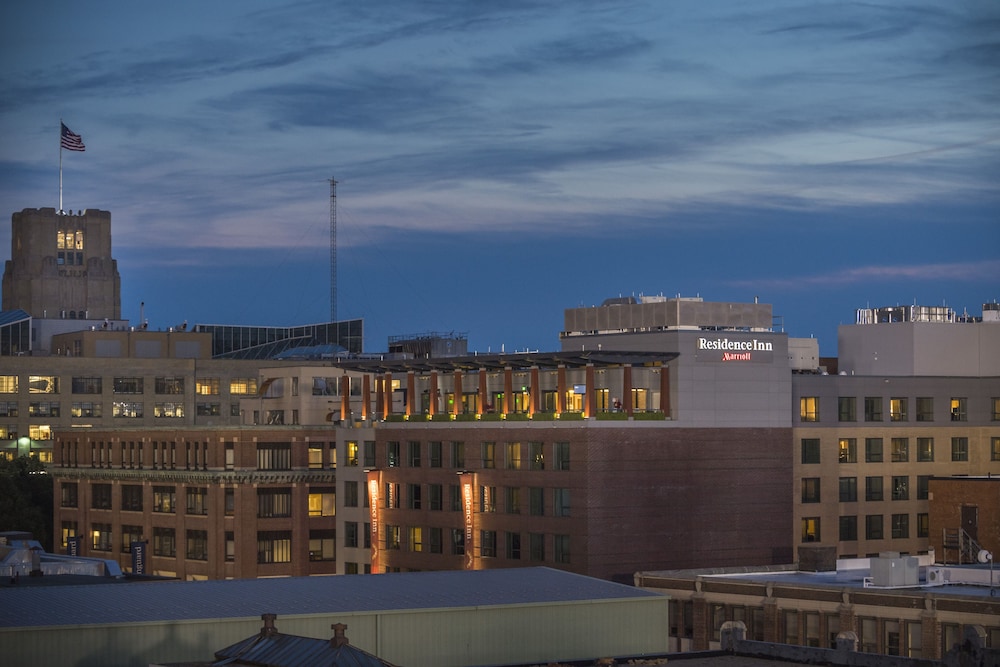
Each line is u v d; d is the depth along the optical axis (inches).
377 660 3048.7
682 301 6924.2
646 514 6683.1
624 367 6747.1
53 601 4333.2
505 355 6983.3
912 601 5054.1
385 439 7711.6
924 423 7618.1
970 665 3577.8
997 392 7800.2
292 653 3090.6
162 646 4052.7
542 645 4549.7
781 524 7052.2
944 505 6850.4
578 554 6579.7
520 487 6884.8
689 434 6820.9
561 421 6702.8
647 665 3878.0
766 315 7130.9
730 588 5585.6
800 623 5354.3
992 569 5354.3
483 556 7057.1
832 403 7352.4
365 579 4948.3
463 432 7209.6
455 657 4409.5
